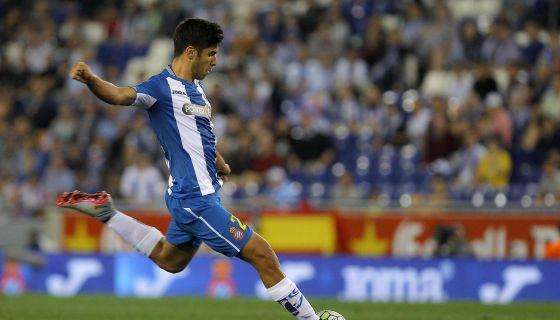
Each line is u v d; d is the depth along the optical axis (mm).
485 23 71812
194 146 24562
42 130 72125
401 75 67625
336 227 54875
